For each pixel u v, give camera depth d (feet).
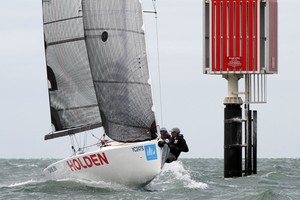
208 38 547.90
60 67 459.32
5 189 431.43
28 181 488.02
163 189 420.36
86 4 416.26
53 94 461.37
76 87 454.81
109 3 413.80
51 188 415.64
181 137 431.84
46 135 463.83
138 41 409.49
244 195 398.21
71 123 457.27
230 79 551.18
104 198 381.60
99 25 415.44
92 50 416.46
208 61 547.90
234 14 540.11
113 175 406.41
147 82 406.62
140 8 410.11
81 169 417.08
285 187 453.17
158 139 400.67
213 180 504.02
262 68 541.34
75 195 393.70
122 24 411.75
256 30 538.88
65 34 455.63
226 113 551.18
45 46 463.42
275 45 556.10
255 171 559.38
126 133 407.44
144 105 406.00
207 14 547.90
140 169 398.62
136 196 387.75
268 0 541.34
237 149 550.36
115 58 412.16
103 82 414.21
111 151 401.90
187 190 416.67
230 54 540.11
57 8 457.27
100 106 414.82
